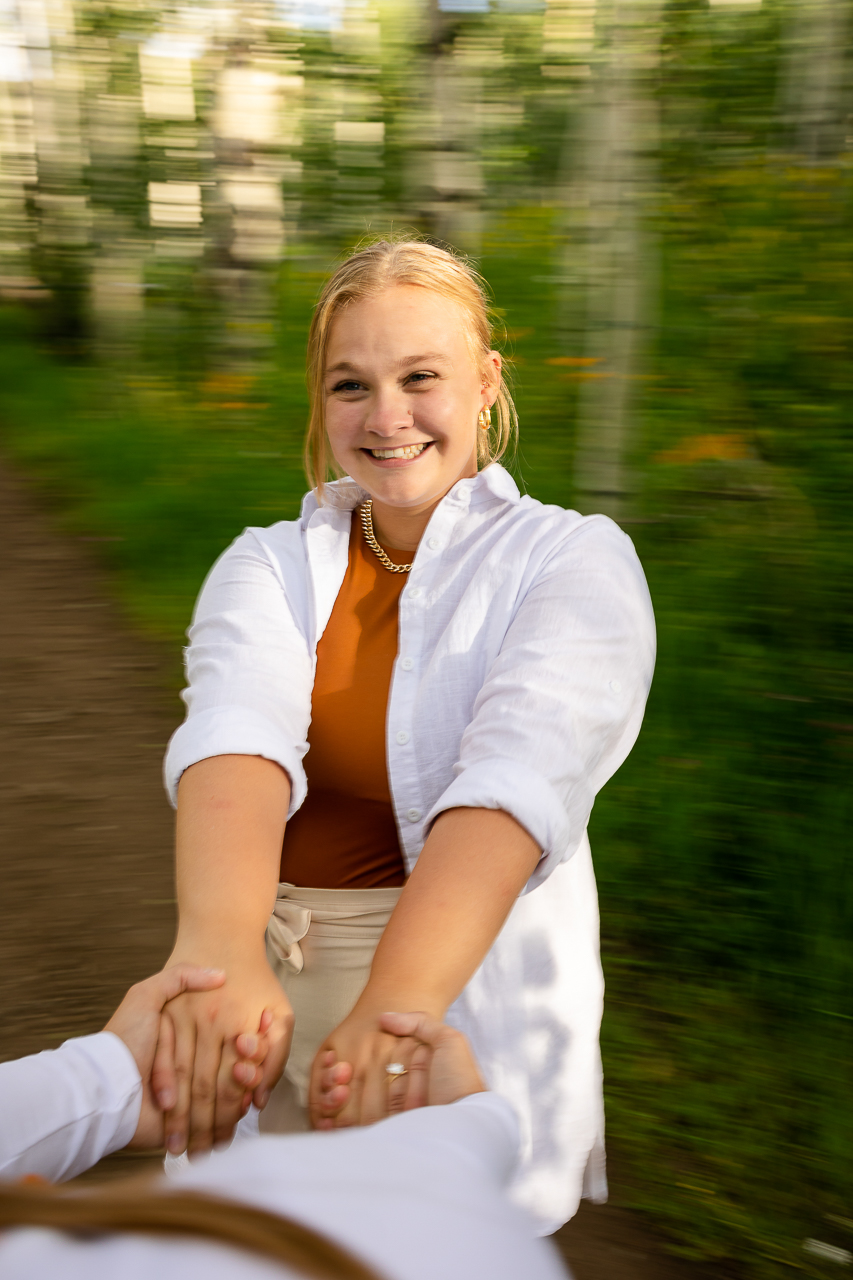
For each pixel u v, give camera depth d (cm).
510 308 674
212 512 621
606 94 453
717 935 289
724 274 571
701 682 363
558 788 109
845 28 606
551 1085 134
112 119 975
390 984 96
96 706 463
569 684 115
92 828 374
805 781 322
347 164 871
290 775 118
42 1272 41
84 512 674
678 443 502
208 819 111
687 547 441
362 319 127
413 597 132
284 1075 134
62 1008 280
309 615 136
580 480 478
